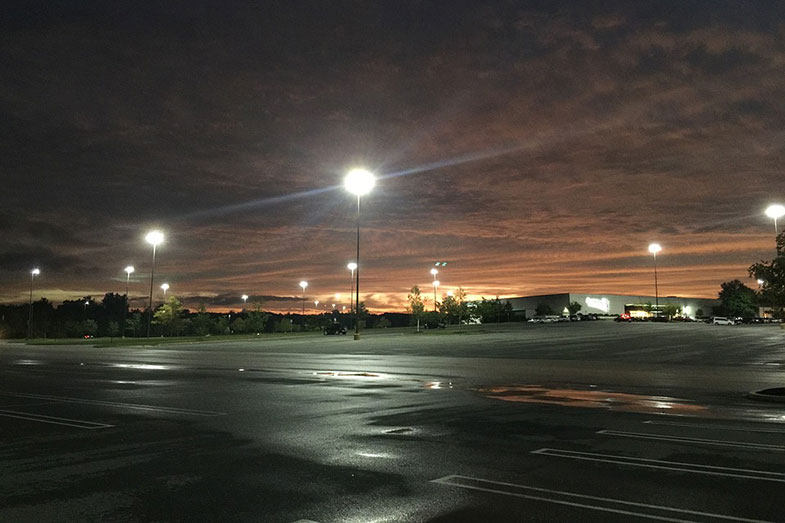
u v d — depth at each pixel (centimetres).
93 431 1065
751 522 554
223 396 1608
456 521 562
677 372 2305
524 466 785
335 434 1029
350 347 4506
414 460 823
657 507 600
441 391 1725
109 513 592
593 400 1510
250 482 708
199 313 9612
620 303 12619
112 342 6431
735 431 1048
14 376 2356
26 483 707
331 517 576
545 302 12344
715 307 13700
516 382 1983
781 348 3684
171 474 748
